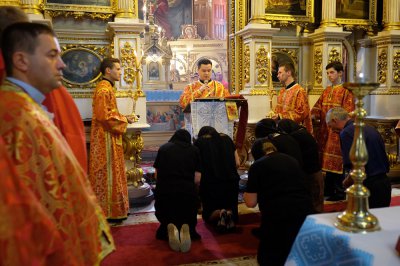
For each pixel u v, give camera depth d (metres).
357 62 7.45
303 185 2.93
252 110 6.48
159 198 4.09
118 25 5.38
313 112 6.28
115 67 4.70
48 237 1.39
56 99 2.03
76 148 2.07
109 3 5.70
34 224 1.36
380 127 6.86
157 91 10.66
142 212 5.28
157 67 13.27
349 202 1.91
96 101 4.67
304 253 1.99
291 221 2.82
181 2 17.30
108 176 4.74
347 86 1.92
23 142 1.46
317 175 4.22
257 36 6.47
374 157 3.30
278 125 4.31
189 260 3.65
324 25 6.77
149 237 4.29
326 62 6.70
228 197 4.53
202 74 5.66
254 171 3.01
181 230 3.92
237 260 3.64
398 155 6.79
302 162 3.84
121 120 4.68
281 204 2.84
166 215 4.08
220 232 4.36
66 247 1.50
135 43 5.52
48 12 5.45
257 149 3.18
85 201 1.63
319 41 6.79
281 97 6.11
